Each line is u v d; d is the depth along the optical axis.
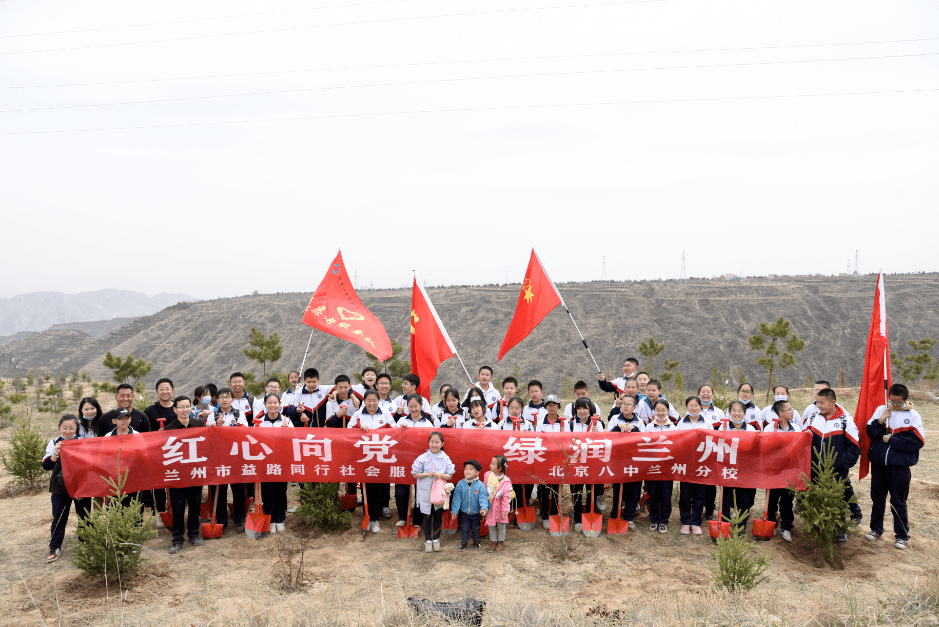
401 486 8.57
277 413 8.98
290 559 7.39
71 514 9.69
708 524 8.67
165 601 6.58
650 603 6.33
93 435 8.41
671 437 8.44
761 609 6.06
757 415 9.55
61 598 6.71
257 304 128.12
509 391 9.68
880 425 7.99
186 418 8.38
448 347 10.93
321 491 8.54
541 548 8.05
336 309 10.43
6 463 11.34
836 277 118.25
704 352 87.31
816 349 85.69
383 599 6.40
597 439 8.47
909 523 8.70
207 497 9.00
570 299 107.19
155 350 116.50
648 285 120.31
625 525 8.58
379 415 8.91
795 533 8.47
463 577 7.15
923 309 91.19
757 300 100.69
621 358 88.00
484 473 8.49
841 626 5.72
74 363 123.62
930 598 6.21
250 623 5.88
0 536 8.73
